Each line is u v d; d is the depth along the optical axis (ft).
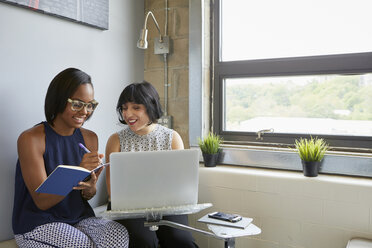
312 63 7.63
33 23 6.66
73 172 4.87
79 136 6.63
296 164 7.34
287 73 7.91
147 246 6.04
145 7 9.37
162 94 9.20
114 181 4.98
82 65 7.66
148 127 7.02
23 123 6.61
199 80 8.46
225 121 8.80
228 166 8.09
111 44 8.39
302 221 6.73
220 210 7.57
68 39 7.34
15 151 6.51
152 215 5.34
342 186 6.36
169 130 7.23
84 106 6.15
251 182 7.20
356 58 7.18
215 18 8.76
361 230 6.23
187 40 8.77
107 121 8.33
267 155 7.66
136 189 5.05
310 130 7.75
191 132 8.62
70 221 6.07
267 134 8.14
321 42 7.60
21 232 5.76
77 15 7.32
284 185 6.88
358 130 7.26
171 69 9.02
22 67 6.51
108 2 8.07
